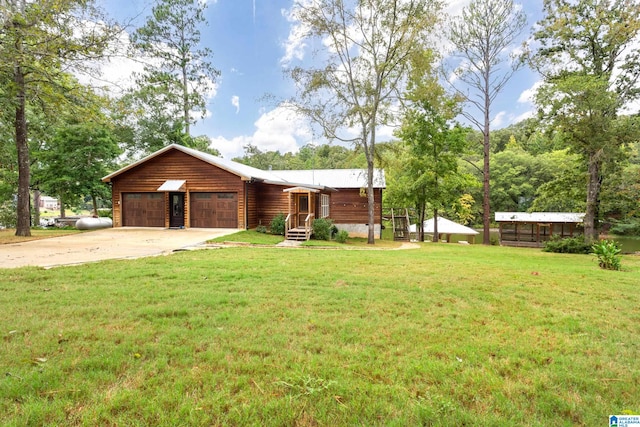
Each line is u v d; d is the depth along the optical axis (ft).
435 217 77.36
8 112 47.47
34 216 88.48
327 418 7.49
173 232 55.06
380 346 11.53
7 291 17.85
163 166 61.77
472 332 13.03
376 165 69.51
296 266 26.94
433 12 50.11
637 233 82.79
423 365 10.06
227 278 21.79
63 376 9.03
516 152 138.31
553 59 61.00
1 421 7.14
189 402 7.97
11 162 71.77
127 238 47.06
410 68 54.29
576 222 78.84
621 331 13.50
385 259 32.55
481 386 8.99
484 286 20.79
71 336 11.76
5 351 10.50
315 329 13.00
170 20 91.40
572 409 8.03
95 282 20.26
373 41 54.60
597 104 50.62
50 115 46.50
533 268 29.66
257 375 9.33
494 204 122.72
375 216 78.48
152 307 15.11
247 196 60.44
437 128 72.18
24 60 33.88
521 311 15.92
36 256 30.68
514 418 7.64
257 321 13.73
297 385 8.74
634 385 9.20
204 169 60.34
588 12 57.16
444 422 7.41
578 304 17.37
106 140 73.72
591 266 34.35
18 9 32.50
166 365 9.84
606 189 57.41
